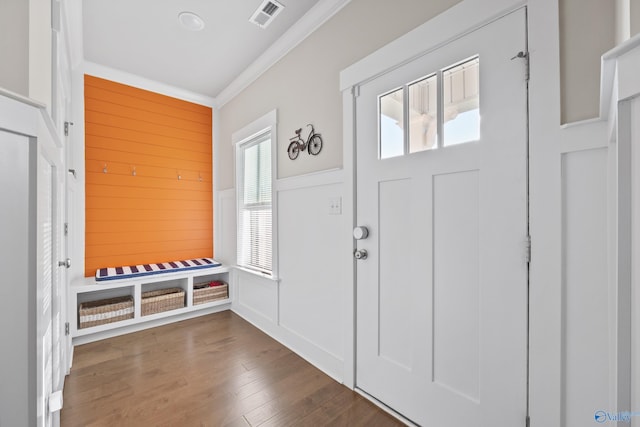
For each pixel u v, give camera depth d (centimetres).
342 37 194
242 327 286
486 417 125
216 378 195
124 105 307
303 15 217
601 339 97
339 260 194
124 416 157
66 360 198
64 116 209
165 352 233
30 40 99
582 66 101
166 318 297
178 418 156
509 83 118
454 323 137
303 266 226
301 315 229
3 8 94
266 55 262
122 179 306
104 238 295
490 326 124
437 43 140
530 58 112
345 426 151
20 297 72
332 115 201
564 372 105
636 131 47
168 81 322
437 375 143
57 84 149
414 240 152
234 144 332
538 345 110
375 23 172
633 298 48
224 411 162
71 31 222
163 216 332
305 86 225
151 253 324
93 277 282
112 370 205
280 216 252
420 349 149
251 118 298
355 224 183
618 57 49
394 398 162
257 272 285
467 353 132
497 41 121
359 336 181
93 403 168
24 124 73
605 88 60
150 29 233
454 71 137
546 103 108
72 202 254
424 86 149
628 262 49
